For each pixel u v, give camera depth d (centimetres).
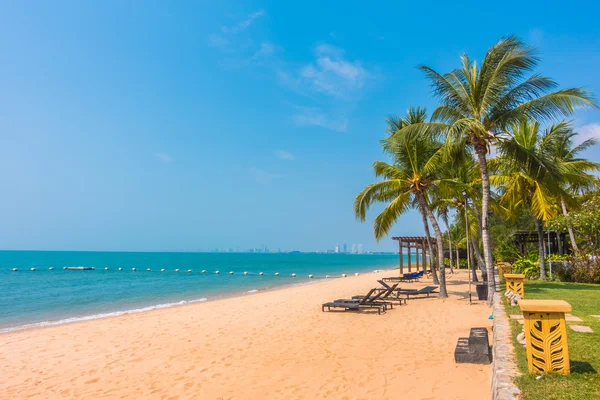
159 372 733
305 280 3600
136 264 8138
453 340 858
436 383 590
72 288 2805
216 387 638
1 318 1523
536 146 1862
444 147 1340
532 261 2208
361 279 3231
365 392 580
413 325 1047
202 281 3506
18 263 8312
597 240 1947
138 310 1684
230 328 1127
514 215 2119
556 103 1174
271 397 583
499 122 1267
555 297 1135
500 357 518
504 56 1198
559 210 2155
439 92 1321
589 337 611
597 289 1370
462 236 3862
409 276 2455
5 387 677
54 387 673
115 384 677
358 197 1709
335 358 768
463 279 2675
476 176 1978
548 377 423
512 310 934
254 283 3234
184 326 1180
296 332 1034
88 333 1109
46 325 1336
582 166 1853
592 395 373
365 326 1071
